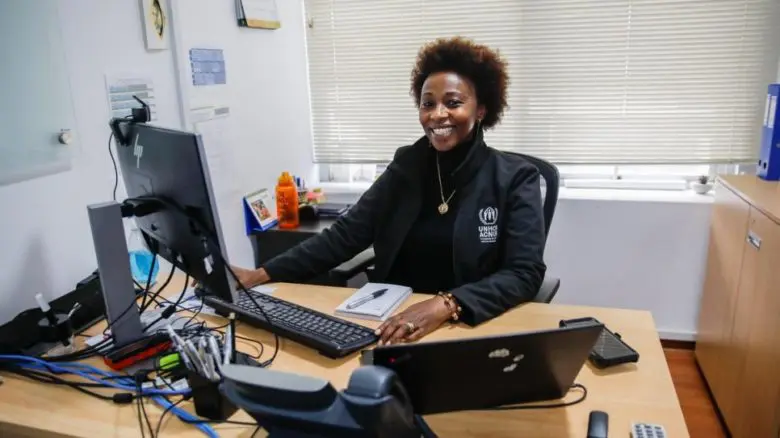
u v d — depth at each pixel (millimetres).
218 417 919
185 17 1869
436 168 1708
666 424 895
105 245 1140
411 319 1207
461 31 2588
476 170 1626
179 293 1482
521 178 1592
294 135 2717
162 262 1631
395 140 2814
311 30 2756
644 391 989
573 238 2531
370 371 591
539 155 2650
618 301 2561
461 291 1296
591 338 860
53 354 1159
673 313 2510
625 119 2516
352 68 2758
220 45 2080
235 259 2281
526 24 2506
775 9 2270
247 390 614
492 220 1574
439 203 1686
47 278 1396
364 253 1817
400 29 2654
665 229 2424
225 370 638
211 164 2057
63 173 1423
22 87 1301
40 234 1371
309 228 2404
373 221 1758
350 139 2869
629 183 2617
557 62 2516
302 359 1126
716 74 2385
